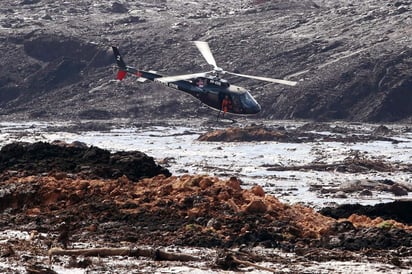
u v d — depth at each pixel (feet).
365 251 473.26
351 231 503.61
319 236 501.56
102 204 538.47
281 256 464.24
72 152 638.12
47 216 535.60
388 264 447.83
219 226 504.84
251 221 509.35
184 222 516.32
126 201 542.57
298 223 513.45
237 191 546.67
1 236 499.92
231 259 434.30
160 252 450.71
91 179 585.22
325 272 428.97
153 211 529.45
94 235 501.97
